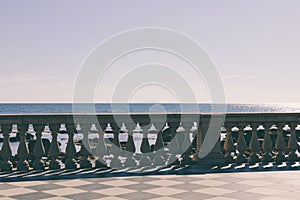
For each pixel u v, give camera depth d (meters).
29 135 16.88
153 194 6.87
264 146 10.48
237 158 10.30
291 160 10.52
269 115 10.36
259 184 7.77
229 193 6.96
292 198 6.59
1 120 8.97
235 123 10.23
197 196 6.73
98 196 6.70
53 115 9.25
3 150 9.05
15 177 8.41
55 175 8.65
